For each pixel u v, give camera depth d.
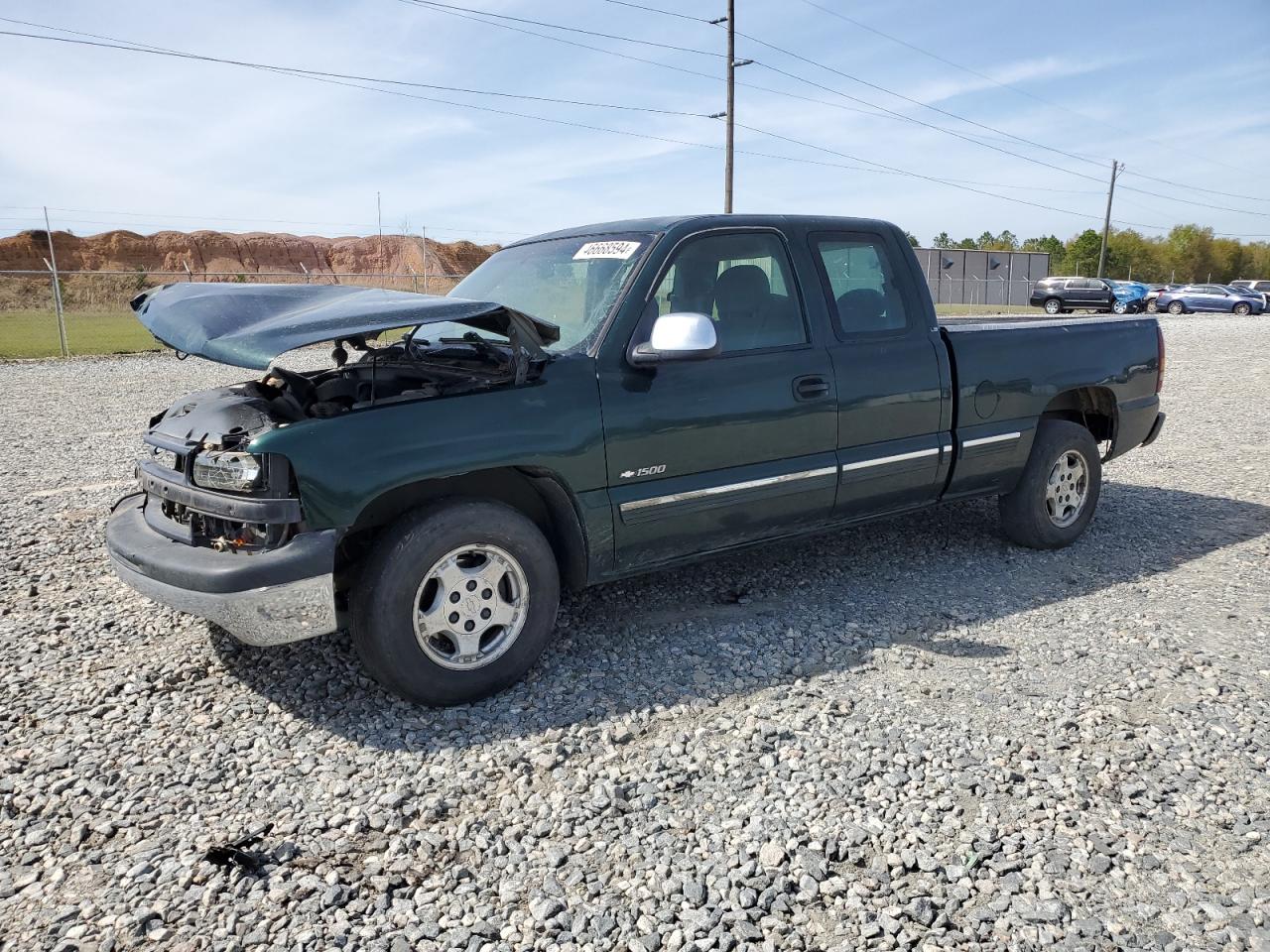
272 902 2.39
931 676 3.72
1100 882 2.46
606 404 3.66
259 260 84.06
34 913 2.36
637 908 2.36
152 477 3.57
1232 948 2.21
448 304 3.36
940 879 2.47
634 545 3.85
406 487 3.41
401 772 3.04
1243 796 2.85
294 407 3.45
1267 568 5.11
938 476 4.81
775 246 4.31
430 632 3.37
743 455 4.07
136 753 3.16
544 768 3.04
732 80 30.25
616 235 4.20
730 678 3.71
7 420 10.25
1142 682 3.64
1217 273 103.94
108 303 42.88
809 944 2.24
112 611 4.46
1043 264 44.50
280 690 3.62
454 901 2.39
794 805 2.81
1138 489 7.13
